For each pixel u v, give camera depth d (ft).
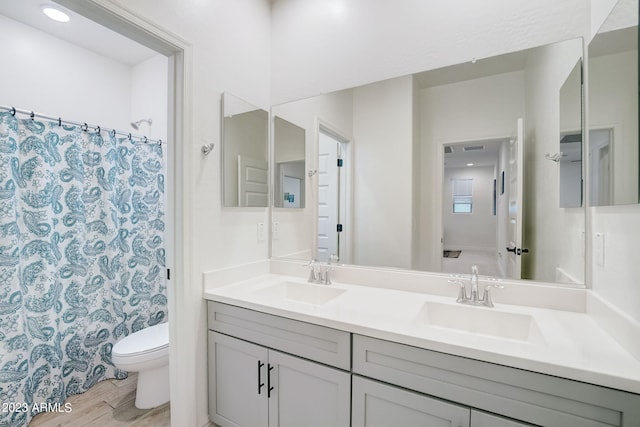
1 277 5.21
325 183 5.96
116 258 7.03
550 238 4.09
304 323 3.98
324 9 5.90
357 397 3.59
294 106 6.27
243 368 4.63
